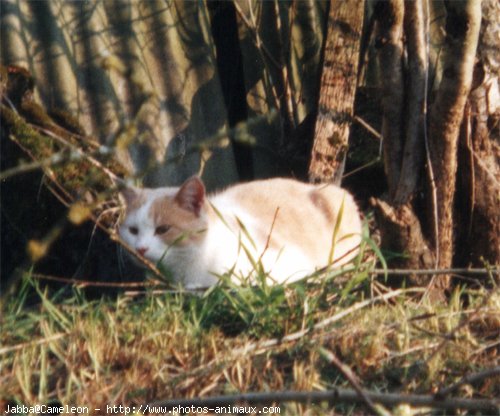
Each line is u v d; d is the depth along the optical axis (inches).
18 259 412.5
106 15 462.6
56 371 282.5
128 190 375.2
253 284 346.0
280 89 516.7
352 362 284.7
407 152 349.7
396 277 341.4
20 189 405.7
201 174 483.2
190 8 488.7
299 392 224.1
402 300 324.5
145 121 463.8
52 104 442.6
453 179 348.5
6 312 319.3
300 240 385.1
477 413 257.1
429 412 254.4
